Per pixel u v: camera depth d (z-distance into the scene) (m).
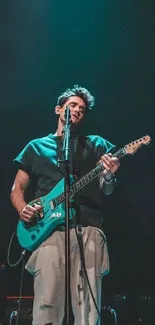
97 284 2.58
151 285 7.46
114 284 7.55
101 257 2.65
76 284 2.59
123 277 7.60
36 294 2.61
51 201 2.72
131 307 5.47
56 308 2.57
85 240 2.62
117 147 7.08
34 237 2.72
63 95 3.03
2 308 4.70
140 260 7.72
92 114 6.86
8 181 7.58
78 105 2.95
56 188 2.74
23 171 2.96
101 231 2.70
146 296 5.55
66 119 2.78
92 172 2.67
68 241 2.38
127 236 7.86
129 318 5.42
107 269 2.67
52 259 2.60
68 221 2.43
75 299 2.58
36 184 2.99
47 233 2.68
